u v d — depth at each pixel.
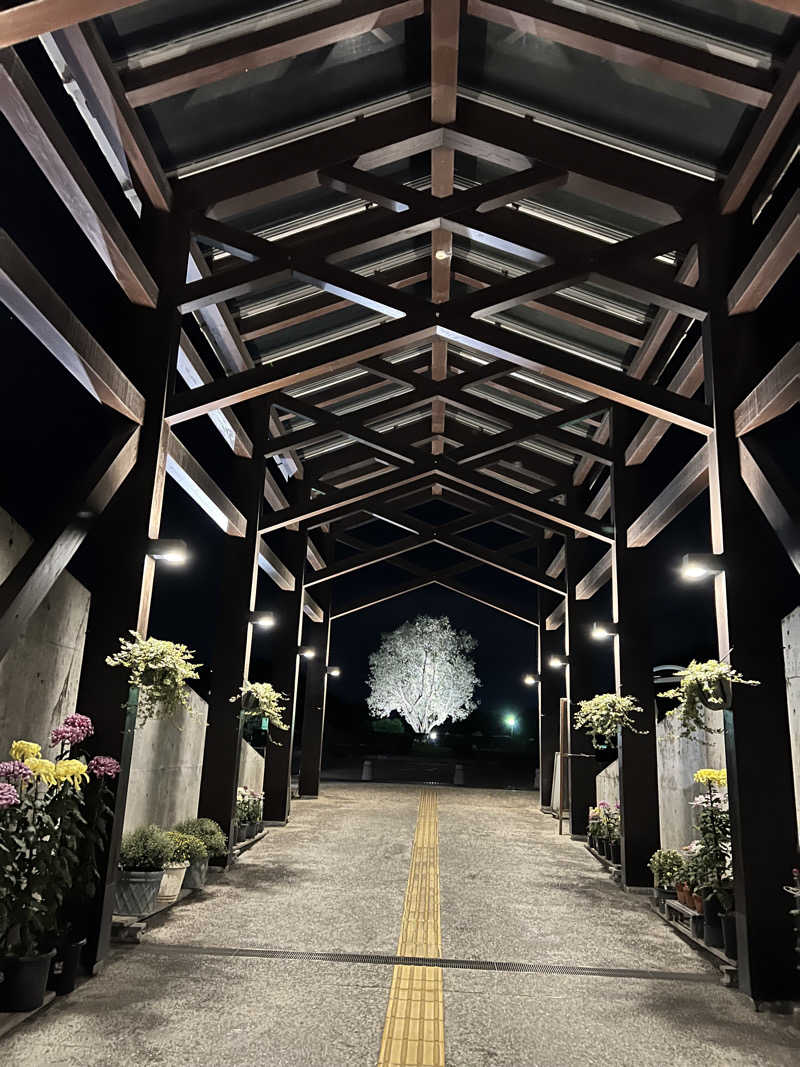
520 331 8.46
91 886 3.88
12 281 3.26
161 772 6.61
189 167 5.46
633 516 7.77
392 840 8.78
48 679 4.45
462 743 32.47
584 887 6.63
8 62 3.24
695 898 4.98
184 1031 3.23
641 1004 3.76
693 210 5.34
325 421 8.82
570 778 9.88
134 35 4.33
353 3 4.53
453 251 7.55
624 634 7.41
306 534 11.21
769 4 2.84
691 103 4.85
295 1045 3.13
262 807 9.32
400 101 5.51
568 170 5.41
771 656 4.36
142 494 4.85
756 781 4.15
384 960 4.29
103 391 4.40
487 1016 3.53
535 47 4.83
